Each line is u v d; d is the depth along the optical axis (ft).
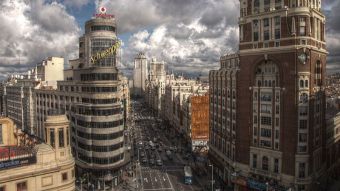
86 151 365.61
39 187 181.68
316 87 283.79
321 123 299.79
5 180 167.73
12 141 206.08
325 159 317.01
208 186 353.92
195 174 403.95
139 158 483.92
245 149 308.60
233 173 318.04
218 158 380.99
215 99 388.57
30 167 178.29
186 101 578.25
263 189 284.00
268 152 288.51
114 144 361.92
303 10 264.31
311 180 274.77
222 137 362.53
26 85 585.22
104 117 354.13
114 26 379.55
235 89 321.52
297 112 268.62
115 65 373.40
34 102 522.47
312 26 272.92
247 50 301.43
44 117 479.82
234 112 326.03
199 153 472.03
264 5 288.92
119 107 370.32
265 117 291.58
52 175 186.80
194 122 491.31
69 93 402.31
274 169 285.64
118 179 370.94
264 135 293.23
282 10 272.92
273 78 284.20
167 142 611.47
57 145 193.06
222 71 360.89
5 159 171.42
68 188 195.21
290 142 272.92
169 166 443.73
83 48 397.80
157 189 349.20
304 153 269.85
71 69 434.71
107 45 371.56
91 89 356.59
